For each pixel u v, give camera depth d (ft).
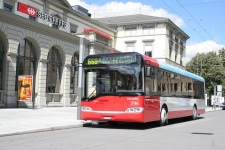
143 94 45.55
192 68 213.87
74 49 117.29
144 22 186.80
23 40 95.96
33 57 100.07
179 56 213.66
